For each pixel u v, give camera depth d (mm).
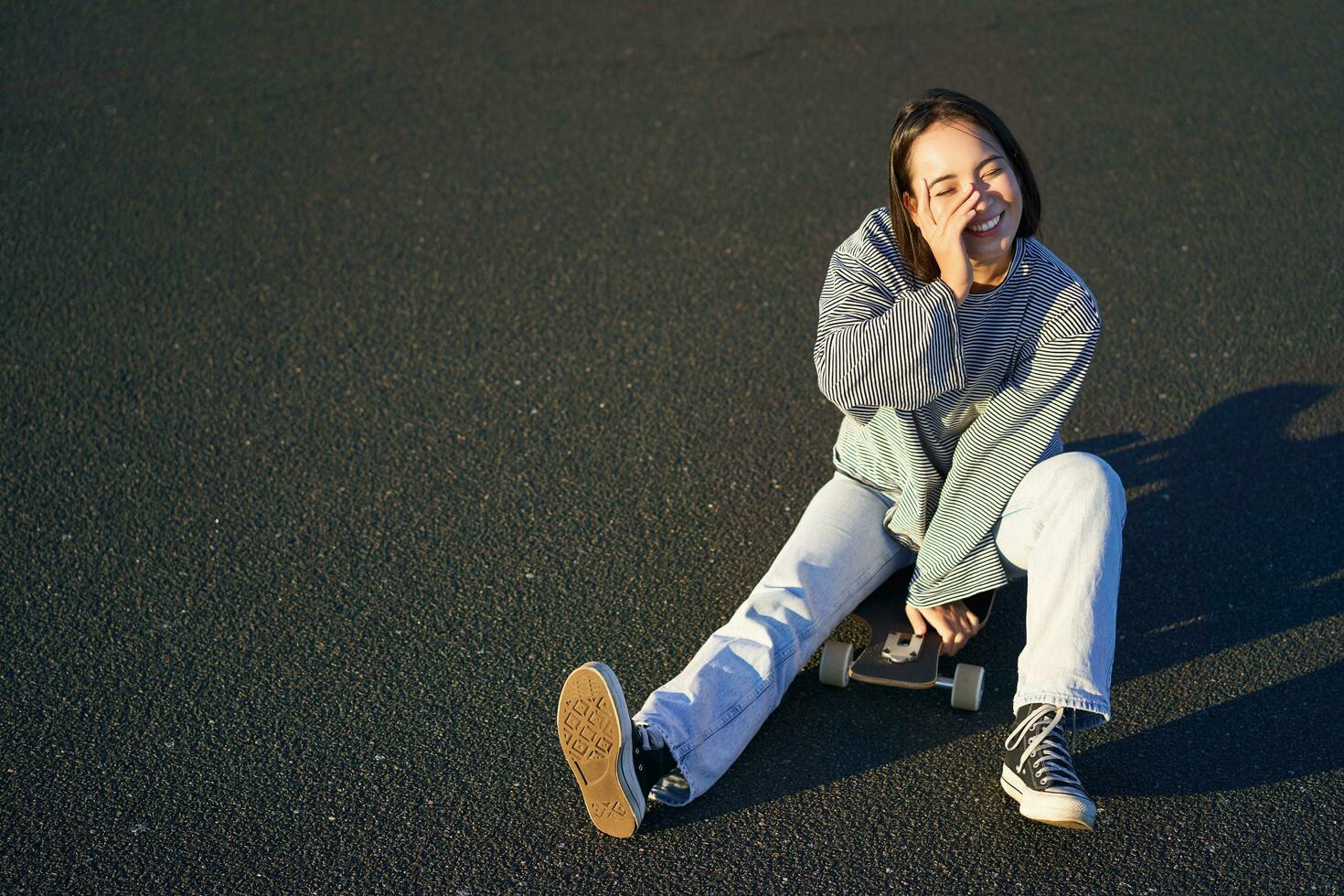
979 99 5781
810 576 3082
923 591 3156
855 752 3100
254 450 4137
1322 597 3439
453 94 6035
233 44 6465
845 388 2828
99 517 3893
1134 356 4348
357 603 3584
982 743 3107
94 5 6820
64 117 5914
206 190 5441
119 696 3318
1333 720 3098
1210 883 2730
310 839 2939
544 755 3133
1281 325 4438
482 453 4102
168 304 4801
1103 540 2807
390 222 5234
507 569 3680
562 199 5336
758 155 5535
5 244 5137
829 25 6438
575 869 2844
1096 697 2723
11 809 3027
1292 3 6391
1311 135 5438
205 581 3660
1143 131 5527
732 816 2947
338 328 4668
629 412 4246
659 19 6570
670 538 3766
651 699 2900
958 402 2980
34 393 4387
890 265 2936
